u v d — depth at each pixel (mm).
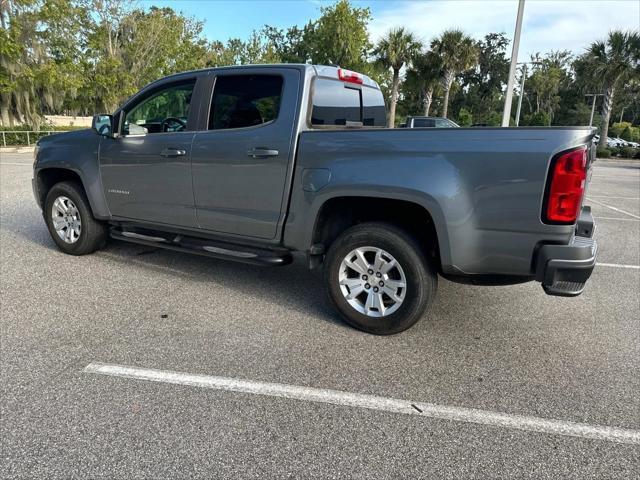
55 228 5383
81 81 26172
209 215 4180
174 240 4465
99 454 2238
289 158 3635
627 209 10102
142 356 3156
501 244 3014
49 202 5355
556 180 2809
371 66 30188
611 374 3086
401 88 34250
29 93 24688
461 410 2662
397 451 2318
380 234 3381
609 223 8375
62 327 3559
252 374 2975
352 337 3531
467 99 62031
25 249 5594
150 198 4531
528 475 2182
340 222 3822
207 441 2350
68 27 25250
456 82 47625
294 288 4543
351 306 3602
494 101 63000
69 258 5285
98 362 3064
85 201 5109
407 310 3400
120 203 4781
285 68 3781
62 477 2096
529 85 63312
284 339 3465
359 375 3000
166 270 4965
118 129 4719
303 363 3127
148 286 4484
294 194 3666
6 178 12125
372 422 2537
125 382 2844
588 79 29641
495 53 60688
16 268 4891
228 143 3922
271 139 3711
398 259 3359
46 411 2545
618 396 2832
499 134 2936
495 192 2959
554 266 2869
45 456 2217
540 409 2688
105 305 4000
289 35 40750
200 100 4168
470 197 3020
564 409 2691
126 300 4125
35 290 4297
